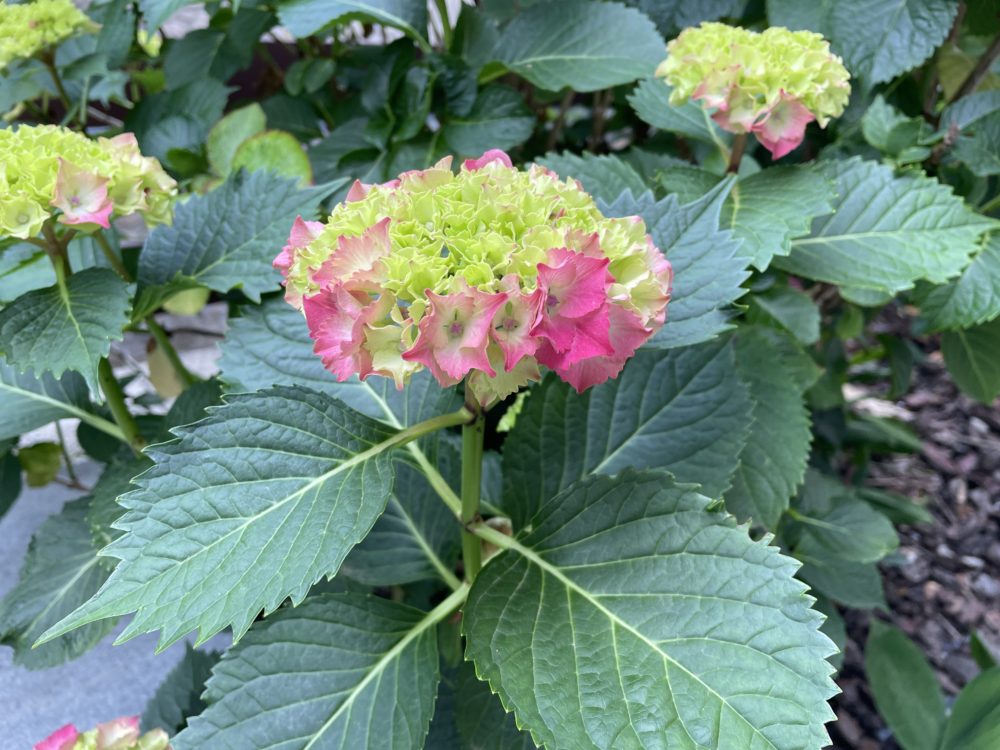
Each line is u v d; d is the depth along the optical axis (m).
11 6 0.55
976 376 0.57
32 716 0.49
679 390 0.36
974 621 0.69
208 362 0.80
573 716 0.24
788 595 0.24
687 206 0.34
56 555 0.45
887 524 0.56
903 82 0.56
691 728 0.23
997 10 0.52
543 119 0.78
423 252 0.24
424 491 0.40
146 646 0.54
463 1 0.64
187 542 0.24
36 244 0.35
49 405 0.43
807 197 0.39
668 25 0.54
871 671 0.55
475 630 0.27
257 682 0.30
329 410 0.28
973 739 0.40
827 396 0.64
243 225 0.40
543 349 0.24
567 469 0.36
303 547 0.25
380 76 0.56
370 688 0.30
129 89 0.87
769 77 0.36
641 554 0.27
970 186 0.50
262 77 0.82
